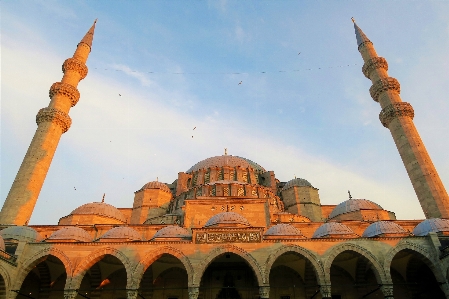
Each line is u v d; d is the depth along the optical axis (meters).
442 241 37.06
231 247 36.22
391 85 64.50
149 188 64.69
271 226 44.50
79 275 34.75
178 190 65.38
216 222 39.69
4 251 33.56
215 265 43.56
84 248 36.38
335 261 42.38
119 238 38.16
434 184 51.97
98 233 48.06
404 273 42.31
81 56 71.25
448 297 33.69
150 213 61.03
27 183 52.16
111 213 54.50
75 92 65.12
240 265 43.38
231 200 49.34
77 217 52.12
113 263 42.22
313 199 63.03
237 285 42.44
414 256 40.12
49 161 56.75
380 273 34.88
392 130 61.22
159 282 42.97
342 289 42.34
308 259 35.66
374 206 54.53
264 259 35.53
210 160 73.62
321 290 34.25
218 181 60.81
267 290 33.84
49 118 59.78
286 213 54.19
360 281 42.81
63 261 35.47
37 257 35.84
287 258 41.72
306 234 47.59
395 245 36.53
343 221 48.47
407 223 49.28
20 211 49.53
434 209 50.16
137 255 35.91
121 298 42.12
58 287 42.34
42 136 57.72
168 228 40.19
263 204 48.88
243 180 66.38
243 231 37.41
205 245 36.44
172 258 41.31
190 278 34.44
